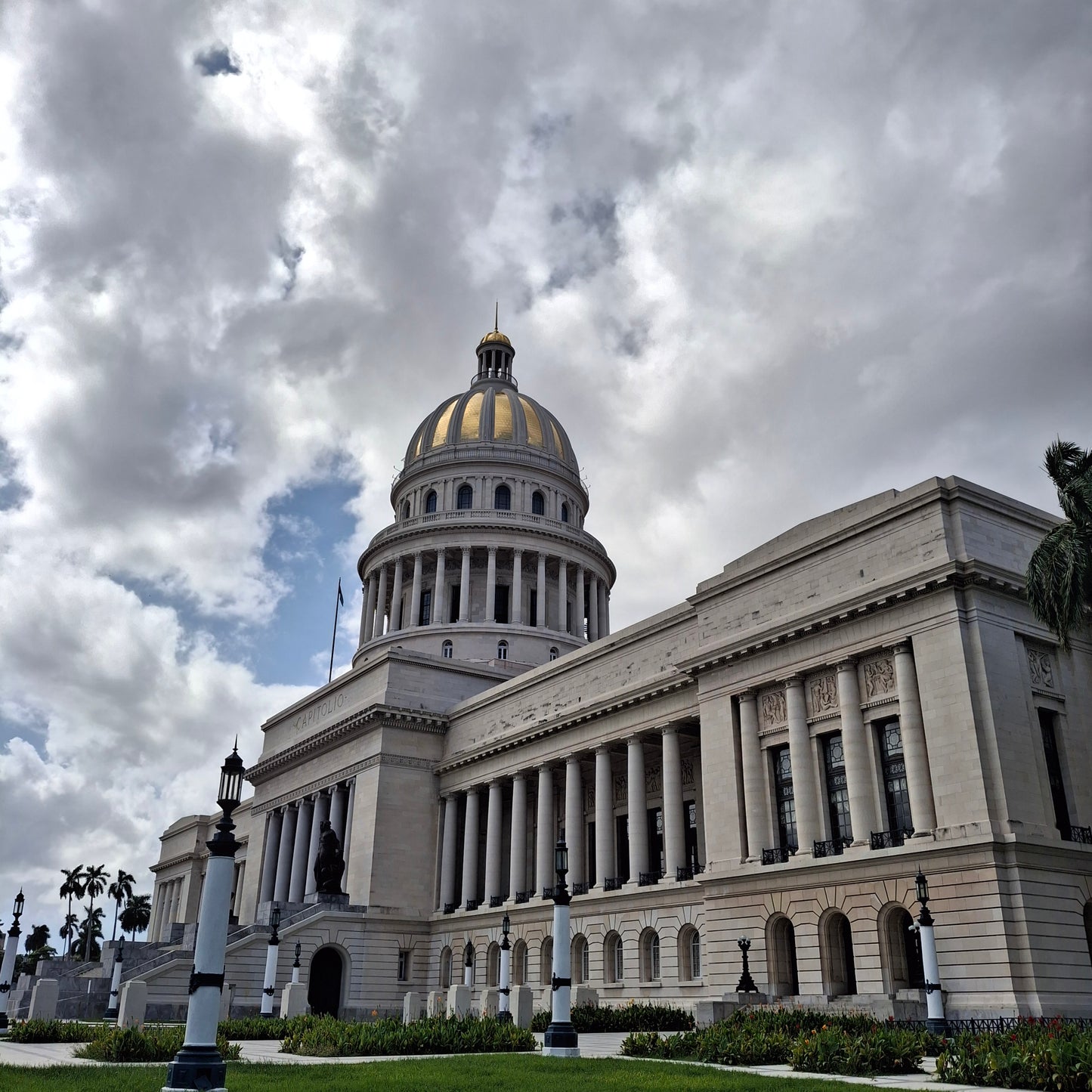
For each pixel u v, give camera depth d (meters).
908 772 46.59
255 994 72.50
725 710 57.53
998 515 49.62
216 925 21.03
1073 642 49.84
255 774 107.38
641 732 67.50
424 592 112.94
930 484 49.03
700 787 66.44
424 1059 32.97
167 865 147.62
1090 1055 23.81
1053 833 44.09
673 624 68.38
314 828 96.06
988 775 43.78
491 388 126.88
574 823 72.25
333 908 79.69
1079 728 48.34
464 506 115.62
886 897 45.72
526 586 111.94
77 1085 24.34
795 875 50.28
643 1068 28.56
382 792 85.38
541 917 72.06
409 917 82.88
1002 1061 24.73
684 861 62.88
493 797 81.38
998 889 41.62
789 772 54.06
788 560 55.84
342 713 96.56
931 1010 37.25
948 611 46.56
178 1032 39.91
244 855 128.88
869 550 51.50
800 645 53.62
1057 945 41.69
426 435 122.69
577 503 122.12
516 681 82.94
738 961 52.25
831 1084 24.22
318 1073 27.42
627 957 63.59
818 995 47.34
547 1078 25.45
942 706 45.84
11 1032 44.94
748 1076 26.09
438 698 91.81
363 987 78.62
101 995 66.38
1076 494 42.44
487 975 75.44
